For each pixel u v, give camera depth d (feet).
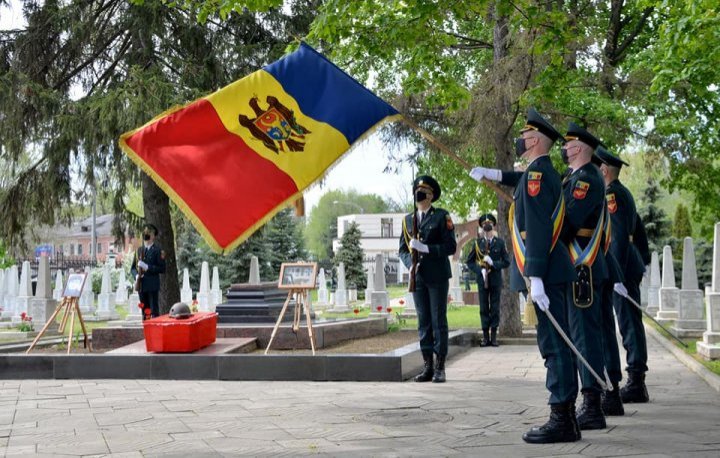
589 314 21.20
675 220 137.18
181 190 25.09
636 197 129.18
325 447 19.03
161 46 56.70
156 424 22.67
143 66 56.44
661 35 37.91
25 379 34.37
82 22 55.52
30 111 55.72
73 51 58.08
